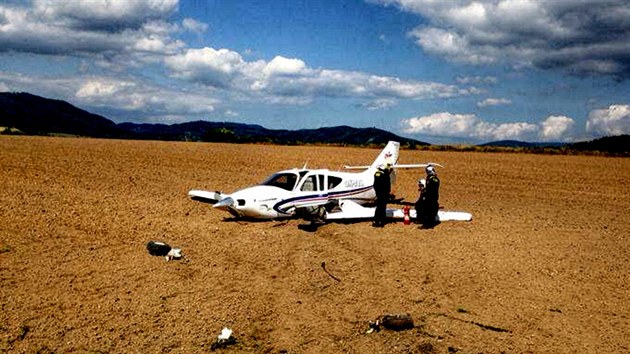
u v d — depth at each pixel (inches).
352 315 271.9
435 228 473.7
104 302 276.1
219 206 457.4
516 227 493.4
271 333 251.3
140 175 838.5
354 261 360.5
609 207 655.1
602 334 254.8
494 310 280.8
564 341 246.5
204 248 382.0
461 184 890.1
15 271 313.6
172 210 522.9
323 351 234.7
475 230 470.6
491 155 1878.7
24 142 1732.3
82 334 240.7
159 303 278.1
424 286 314.0
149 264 339.3
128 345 233.1
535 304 290.4
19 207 487.2
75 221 446.3
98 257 348.8
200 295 291.3
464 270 345.1
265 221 481.7
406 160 1492.4
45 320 252.5
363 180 556.1
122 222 453.4
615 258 386.9
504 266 356.8
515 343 243.3
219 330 251.6
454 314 274.4
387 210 520.7
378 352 233.8
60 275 311.1
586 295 306.0
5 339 232.4
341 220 500.4
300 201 491.2
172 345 235.1
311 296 295.7
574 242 435.5
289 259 361.7
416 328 256.7
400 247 399.9
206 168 1016.9
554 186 885.8
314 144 2709.2
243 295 293.7
